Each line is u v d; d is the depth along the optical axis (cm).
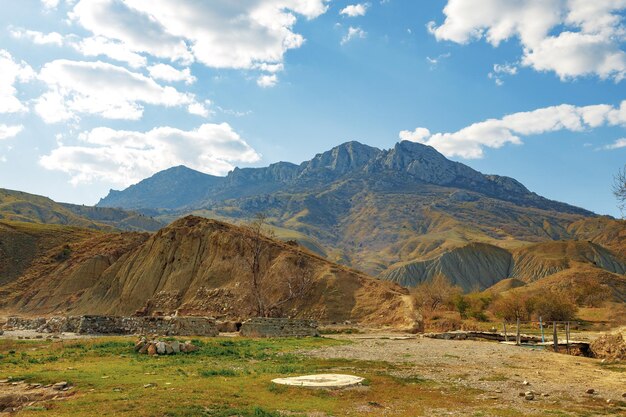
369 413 1658
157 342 2788
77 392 1803
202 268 7456
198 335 4225
